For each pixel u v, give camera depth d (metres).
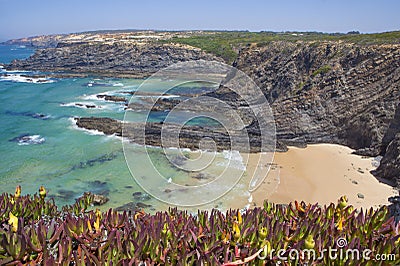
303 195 20.67
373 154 28.25
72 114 44.50
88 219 3.88
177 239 3.53
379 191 21.53
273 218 4.07
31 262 3.14
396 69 31.77
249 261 3.35
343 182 22.84
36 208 4.54
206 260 3.28
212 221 3.84
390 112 28.98
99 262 3.18
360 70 34.09
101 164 26.27
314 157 27.75
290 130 33.41
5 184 23.50
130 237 3.54
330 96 34.09
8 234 3.24
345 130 31.80
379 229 3.88
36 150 30.47
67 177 24.19
